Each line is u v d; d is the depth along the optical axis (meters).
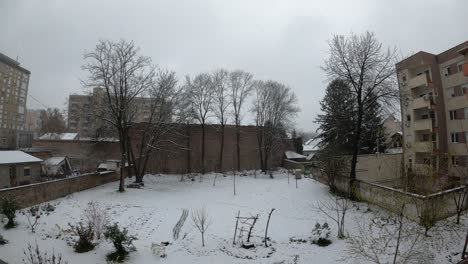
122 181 24.09
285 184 27.91
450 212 13.52
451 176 16.33
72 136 54.34
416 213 12.86
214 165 40.75
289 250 11.07
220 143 41.53
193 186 28.75
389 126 41.12
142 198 22.05
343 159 21.58
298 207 18.70
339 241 11.63
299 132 67.56
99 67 23.33
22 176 28.83
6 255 9.28
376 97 18.80
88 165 37.75
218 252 10.93
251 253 10.80
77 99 35.78
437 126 29.89
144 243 11.97
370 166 27.94
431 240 10.88
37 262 8.58
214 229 14.23
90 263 9.23
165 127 30.28
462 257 9.57
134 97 26.39
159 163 37.09
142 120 38.75
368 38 24.39
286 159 45.19
